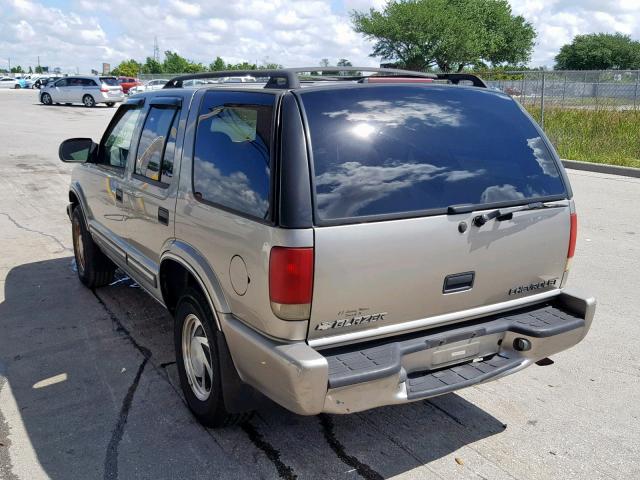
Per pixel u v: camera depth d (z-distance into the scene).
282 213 2.73
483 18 56.59
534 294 3.54
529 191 3.40
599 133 16.58
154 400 3.90
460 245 3.10
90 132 20.17
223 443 3.44
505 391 4.06
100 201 5.12
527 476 3.19
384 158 3.00
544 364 3.65
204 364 3.53
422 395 2.97
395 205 2.93
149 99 4.43
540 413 3.79
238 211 3.01
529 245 3.37
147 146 4.21
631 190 11.15
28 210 9.23
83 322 5.12
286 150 2.79
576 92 20.38
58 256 6.99
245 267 2.93
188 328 3.63
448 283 3.11
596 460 3.33
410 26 49.41
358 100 3.09
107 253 5.18
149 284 4.19
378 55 53.19
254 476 3.17
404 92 3.28
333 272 2.77
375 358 2.89
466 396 3.99
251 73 3.49
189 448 3.39
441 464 3.27
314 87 3.03
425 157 3.12
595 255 7.08
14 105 34.12
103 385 4.09
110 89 33.72
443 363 3.20
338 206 2.80
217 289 3.18
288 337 2.78
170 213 3.69
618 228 8.31
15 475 3.17
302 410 2.74
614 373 4.32
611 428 3.63
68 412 3.76
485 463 3.29
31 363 4.41
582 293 3.56
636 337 4.90
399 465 3.26
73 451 3.37
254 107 3.07
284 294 2.72
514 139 3.47
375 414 3.75
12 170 12.73
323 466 3.25
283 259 2.71
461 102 3.43
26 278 6.23
